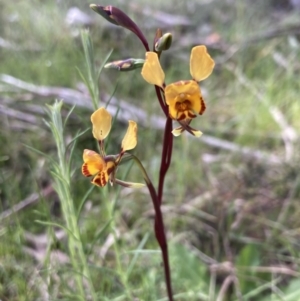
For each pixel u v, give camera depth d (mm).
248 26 603
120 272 233
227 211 333
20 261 269
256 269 279
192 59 163
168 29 607
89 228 302
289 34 553
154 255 289
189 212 328
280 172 364
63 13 591
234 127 433
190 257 280
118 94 453
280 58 535
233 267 288
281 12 683
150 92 456
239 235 314
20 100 424
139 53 524
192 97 161
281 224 319
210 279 279
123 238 291
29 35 549
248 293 265
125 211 333
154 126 404
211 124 438
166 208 331
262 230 321
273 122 424
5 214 303
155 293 257
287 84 474
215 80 511
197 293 267
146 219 326
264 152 385
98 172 165
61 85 471
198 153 388
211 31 614
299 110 436
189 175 362
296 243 304
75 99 420
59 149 201
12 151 366
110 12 169
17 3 604
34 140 378
